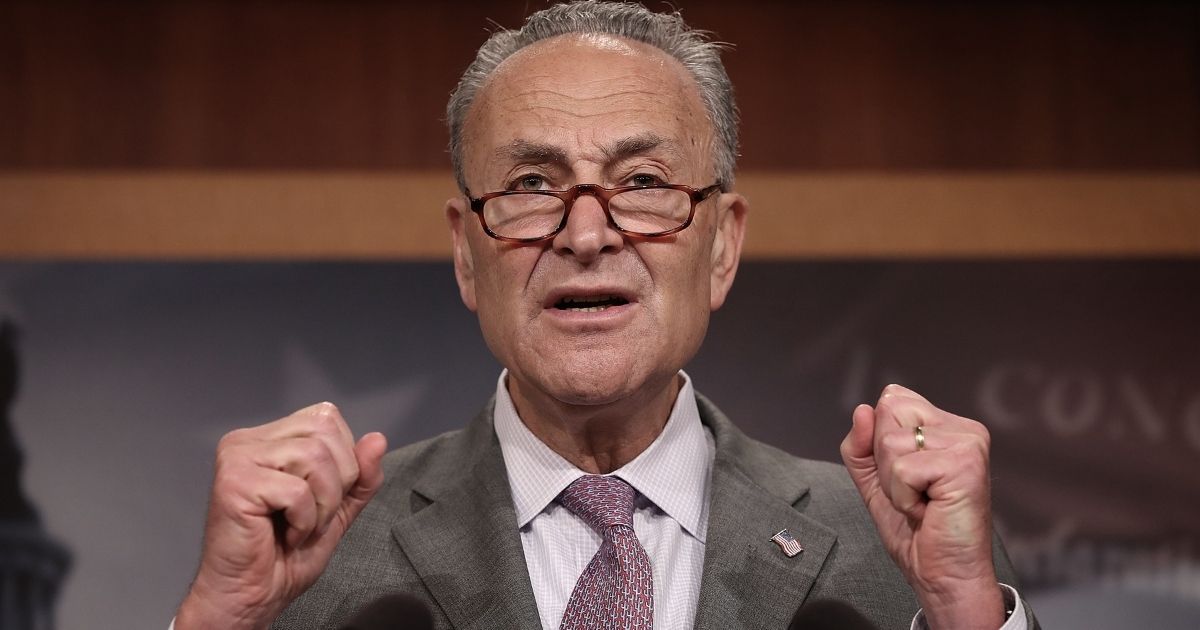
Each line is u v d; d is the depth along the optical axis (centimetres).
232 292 244
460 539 122
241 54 261
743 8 263
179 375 239
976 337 246
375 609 118
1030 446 243
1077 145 261
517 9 263
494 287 118
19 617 230
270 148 259
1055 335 246
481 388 241
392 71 261
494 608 114
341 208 253
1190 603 238
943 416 106
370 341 243
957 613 102
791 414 241
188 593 104
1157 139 261
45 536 232
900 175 258
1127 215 256
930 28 264
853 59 263
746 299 245
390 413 240
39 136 257
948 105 262
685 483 125
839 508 129
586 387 112
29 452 235
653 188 117
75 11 260
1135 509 241
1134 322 247
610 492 120
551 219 116
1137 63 263
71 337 239
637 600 112
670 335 116
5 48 258
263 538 100
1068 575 239
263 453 101
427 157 259
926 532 102
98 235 250
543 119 117
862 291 247
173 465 236
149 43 260
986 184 258
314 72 261
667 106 121
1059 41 264
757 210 254
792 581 119
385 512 129
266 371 240
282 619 119
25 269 243
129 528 233
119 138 258
